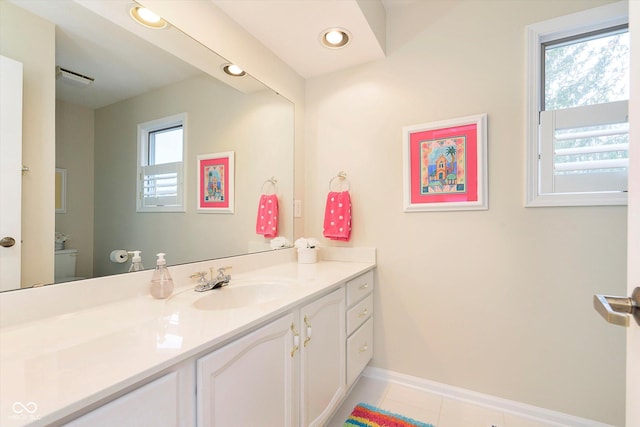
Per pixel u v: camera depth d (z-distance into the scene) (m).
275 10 1.49
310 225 2.18
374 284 1.94
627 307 0.54
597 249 1.41
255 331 0.93
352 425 1.51
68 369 0.60
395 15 1.89
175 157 1.33
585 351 1.44
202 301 1.15
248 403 0.90
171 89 1.32
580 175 1.44
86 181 1.03
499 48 1.60
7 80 0.85
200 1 1.40
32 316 0.87
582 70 1.50
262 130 1.81
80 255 1.00
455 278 1.72
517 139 1.56
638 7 0.53
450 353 1.73
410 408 1.64
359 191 2.00
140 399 0.62
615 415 1.39
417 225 1.82
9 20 0.86
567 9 1.46
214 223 1.50
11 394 0.51
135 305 1.04
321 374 1.32
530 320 1.54
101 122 1.08
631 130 0.55
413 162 1.81
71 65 1.00
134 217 1.17
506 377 1.60
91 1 1.05
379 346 1.93
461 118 1.67
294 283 1.38
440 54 1.76
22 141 0.88
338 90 2.08
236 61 1.60
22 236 0.88
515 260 1.57
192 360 0.74
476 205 1.64
